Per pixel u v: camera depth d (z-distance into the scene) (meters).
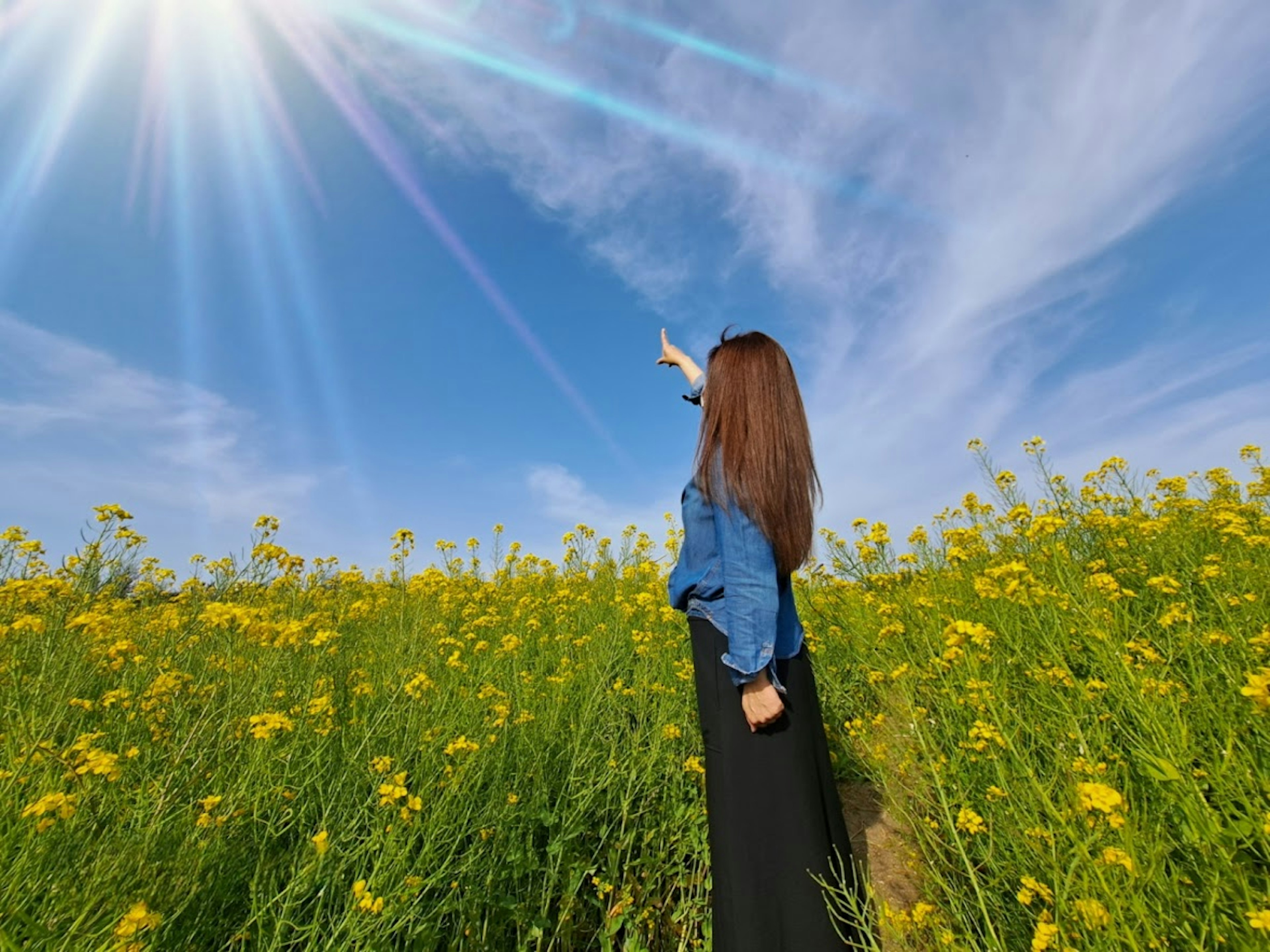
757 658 1.74
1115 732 2.08
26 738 1.88
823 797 1.87
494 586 6.20
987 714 2.16
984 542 4.42
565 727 2.99
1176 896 1.28
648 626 4.46
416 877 1.59
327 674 3.01
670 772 2.82
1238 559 3.37
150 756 2.11
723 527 1.85
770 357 1.96
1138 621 2.61
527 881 2.29
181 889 1.51
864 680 3.69
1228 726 1.71
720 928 1.81
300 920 1.67
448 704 2.74
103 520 3.38
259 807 1.86
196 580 4.33
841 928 1.75
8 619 2.92
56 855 1.47
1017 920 1.66
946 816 1.70
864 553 4.22
